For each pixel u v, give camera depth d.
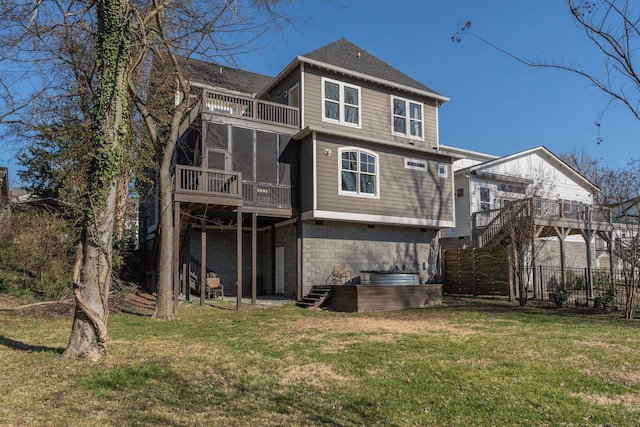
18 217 14.42
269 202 16.45
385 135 18.70
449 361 6.94
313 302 15.31
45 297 13.45
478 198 22.08
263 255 20.25
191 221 16.17
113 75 7.12
